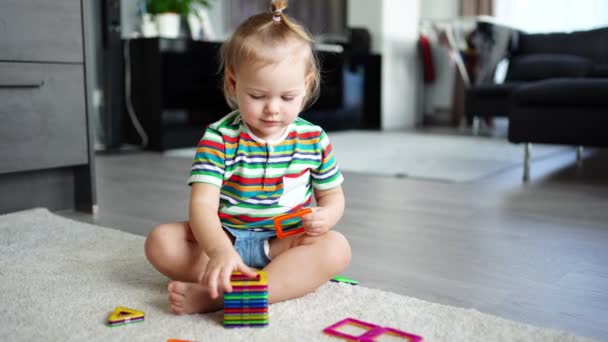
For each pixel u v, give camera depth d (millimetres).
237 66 885
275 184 955
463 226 1555
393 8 4844
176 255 951
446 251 1311
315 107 4199
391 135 4223
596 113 2098
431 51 5254
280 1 927
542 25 4840
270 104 876
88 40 1670
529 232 1489
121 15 3371
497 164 2723
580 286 1078
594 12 4625
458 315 882
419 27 5113
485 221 1612
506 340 798
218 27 3988
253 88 873
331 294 965
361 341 773
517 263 1222
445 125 5277
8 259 1166
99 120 3318
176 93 3273
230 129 946
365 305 920
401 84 5055
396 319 866
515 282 1100
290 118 903
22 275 1066
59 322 849
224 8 4012
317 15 4641
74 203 1748
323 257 929
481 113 4035
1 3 1463
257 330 820
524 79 4078
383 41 4773
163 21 3379
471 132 4512
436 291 1046
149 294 975
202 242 867
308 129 985
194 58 3342
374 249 1325
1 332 812
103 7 3213
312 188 1067
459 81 5109
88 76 1676
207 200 910
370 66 4711
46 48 1568
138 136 3338
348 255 965
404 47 5039
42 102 1578
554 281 1107
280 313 883
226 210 961
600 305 981
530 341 796
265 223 968
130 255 1206
